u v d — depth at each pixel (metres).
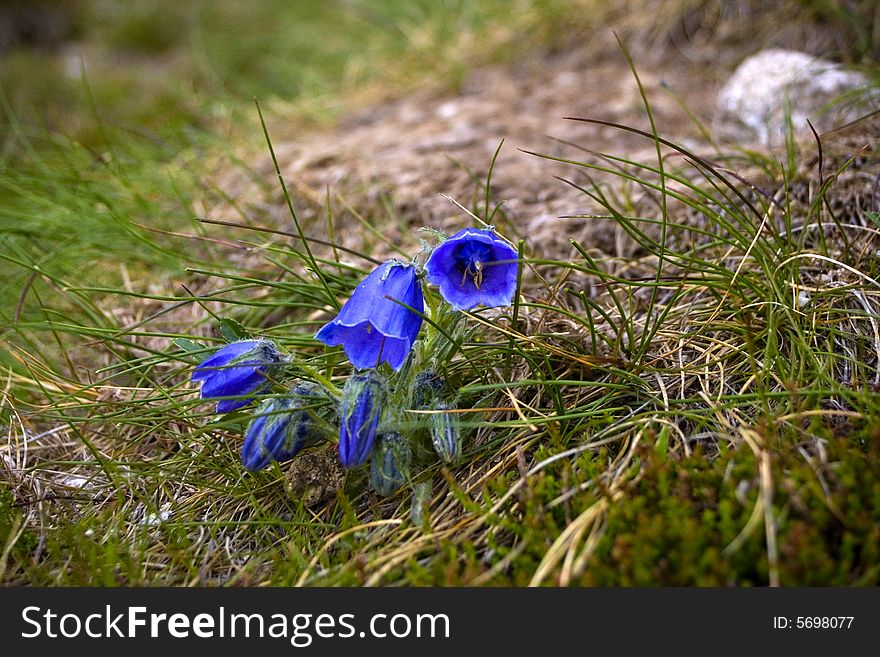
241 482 0.44
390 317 0.40
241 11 1.17
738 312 0.45
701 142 0.61
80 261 0.60
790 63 0.62
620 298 0.50
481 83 0.80
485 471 0.43
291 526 0.43
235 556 0.42
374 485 0.41
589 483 0.40
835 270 0.47
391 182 0.61
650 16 0.78
